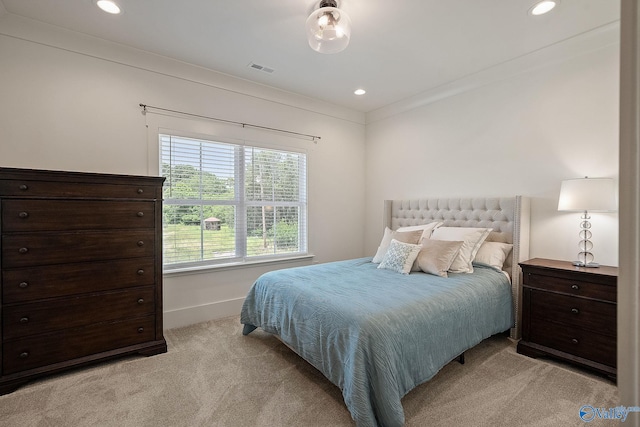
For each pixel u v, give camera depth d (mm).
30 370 2080
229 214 3463
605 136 2531
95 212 2301
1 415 1786
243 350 2596
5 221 2004
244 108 3516
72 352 2223
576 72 2672
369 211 4637
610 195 2316
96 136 2699
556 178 2799
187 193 3189
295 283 2451
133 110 2861
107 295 2350
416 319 1868
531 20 2365
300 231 4074
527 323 2549
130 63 2836
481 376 2197
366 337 1675
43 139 2492
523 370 2279
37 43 2463
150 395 1978
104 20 2385
